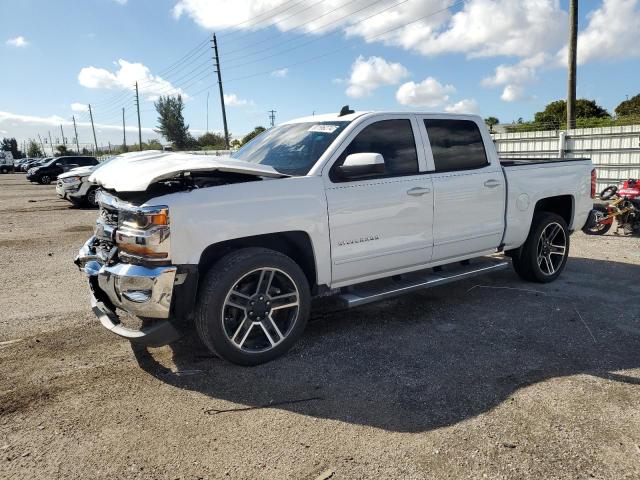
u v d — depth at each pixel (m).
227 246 3.80
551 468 2.52
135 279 3.35
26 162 60.72
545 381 3.45
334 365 3.78
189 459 2.67
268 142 4.87
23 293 5.91
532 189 5.46
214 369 3.75
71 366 3.84
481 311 4.93
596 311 4.86
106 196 3.97
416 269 4.71
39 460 2.68
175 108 70.31
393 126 4.50
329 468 2.57
